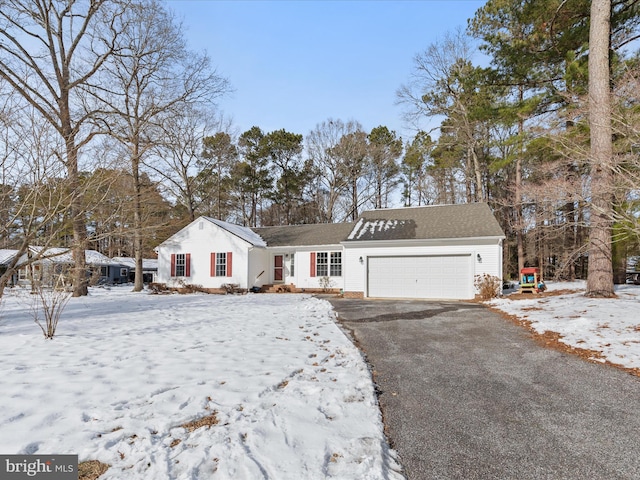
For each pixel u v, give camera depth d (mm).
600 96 9586
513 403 3779
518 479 2498
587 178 10641
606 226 10227
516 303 11031
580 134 10969
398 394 4059
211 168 29734
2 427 3055
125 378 4297
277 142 32656
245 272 18297
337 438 2973
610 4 10984
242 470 2500
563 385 4273
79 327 7695
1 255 22938
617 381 4363
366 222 17484
